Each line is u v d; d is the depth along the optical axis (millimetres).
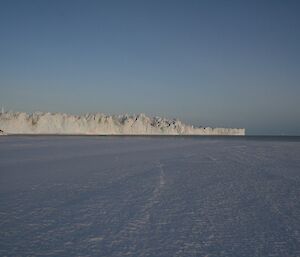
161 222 8539
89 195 11758
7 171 18000
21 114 187875
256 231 7871
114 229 7949
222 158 25953
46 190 12641
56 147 41188
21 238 7305
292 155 29000
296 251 6652
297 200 11109
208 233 7719
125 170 18469
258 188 13258
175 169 18969
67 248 6730
